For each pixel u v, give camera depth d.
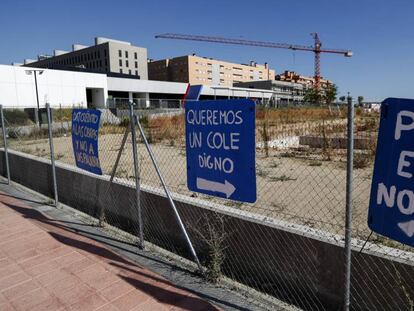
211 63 133.00
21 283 3.57
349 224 2.56
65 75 49.91
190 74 125.50
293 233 3.18
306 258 3.11
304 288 3.16
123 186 5.07
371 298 2.77
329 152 10.20
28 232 4.90
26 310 3.12
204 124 3.28
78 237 4.70
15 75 44.47
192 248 3.69
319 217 5.03
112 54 108.81
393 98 2.08
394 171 2.12
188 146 3.48
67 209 5.98
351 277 2.85
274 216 5.08
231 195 3.16
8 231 4.95
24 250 4.33
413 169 2.03
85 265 3.90
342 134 11.36
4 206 6.16
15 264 3.98
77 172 6.04
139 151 12.48
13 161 8.48
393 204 2.14
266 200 5.99
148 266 3.84
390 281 2.66
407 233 2.09
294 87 134.12
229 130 3.08
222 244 3.75
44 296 3.32
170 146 13.23
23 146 14.18
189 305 3.09
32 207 6.09
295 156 10.45
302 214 5.20
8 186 7.79
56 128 20.88
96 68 113.38
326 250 2.97
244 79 148.75
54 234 4.80
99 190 5.56
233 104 3.01
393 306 2.66
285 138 12.30
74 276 3.67
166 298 3.21
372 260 2.74
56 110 29.34
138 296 3.26
